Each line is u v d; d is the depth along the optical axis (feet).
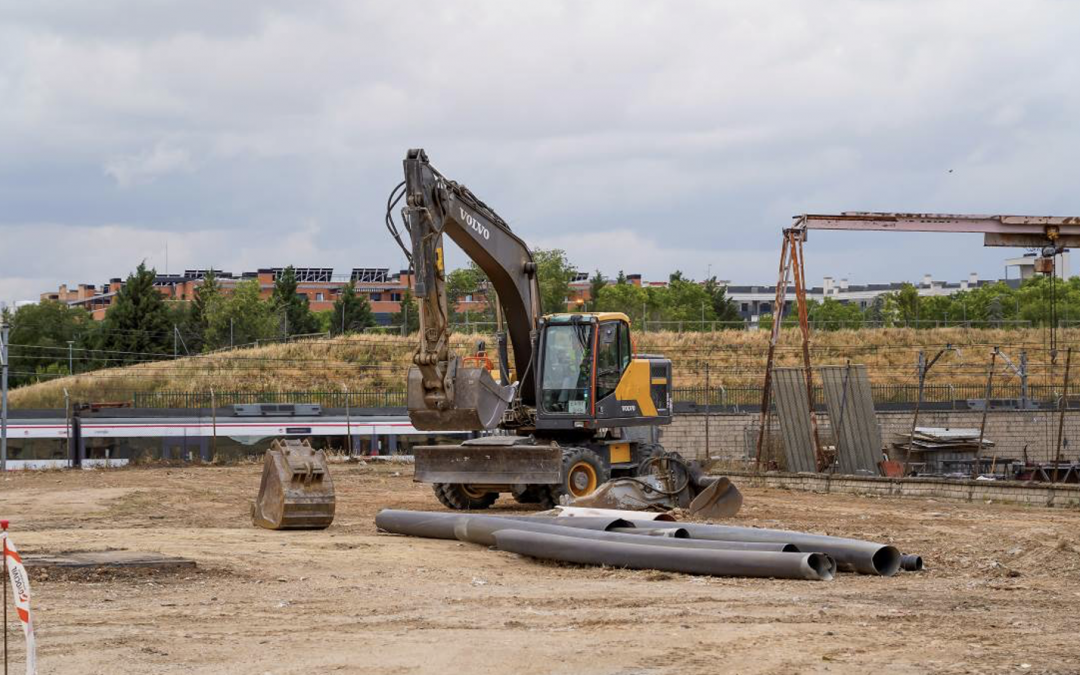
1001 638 33.58
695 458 148.77
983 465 141.69
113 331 277.03
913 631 34.76
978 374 228.63
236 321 280.51
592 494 69.26
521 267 77.56
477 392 64.28
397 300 469.98
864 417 122.01
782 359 238.07
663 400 83.05
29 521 70.54
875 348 246.47
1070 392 209.77
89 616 37.40
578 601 41.01
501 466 72.95
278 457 65.57
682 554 48.65
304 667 29.58
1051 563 51.21
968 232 118.93
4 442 127.75
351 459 145.89
